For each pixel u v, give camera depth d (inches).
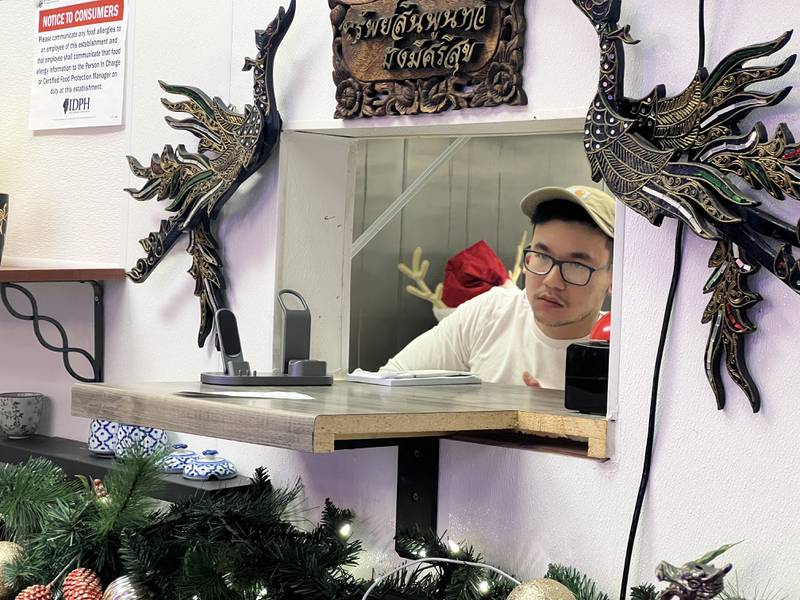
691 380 50.4
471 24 56.9
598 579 52.9
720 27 49.4
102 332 76.2
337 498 63.0
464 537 57.4
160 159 70.5
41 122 79.8
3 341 83.6
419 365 102.1
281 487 65.9
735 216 46.5
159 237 70.9
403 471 59.4
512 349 98.1
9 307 75.8
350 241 70.6
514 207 110.9
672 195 48.4
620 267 52.7
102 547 57.2
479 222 110.5
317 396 55.9
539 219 94.0
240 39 68.2
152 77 73.4
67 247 78.7
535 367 96.4
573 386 54.3
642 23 51.8
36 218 80.7
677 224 50.6
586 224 92.1
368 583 57.0
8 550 59.7
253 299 67.7
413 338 109.7
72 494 62.1
